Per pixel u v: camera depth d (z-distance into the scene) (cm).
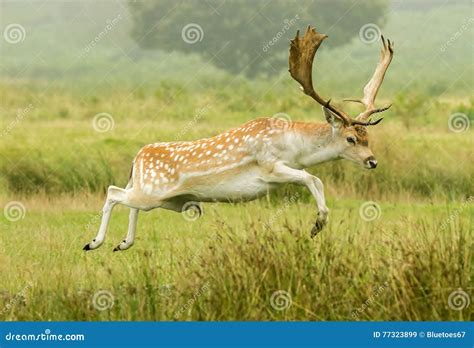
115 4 6625
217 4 6047
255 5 6022
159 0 6194
